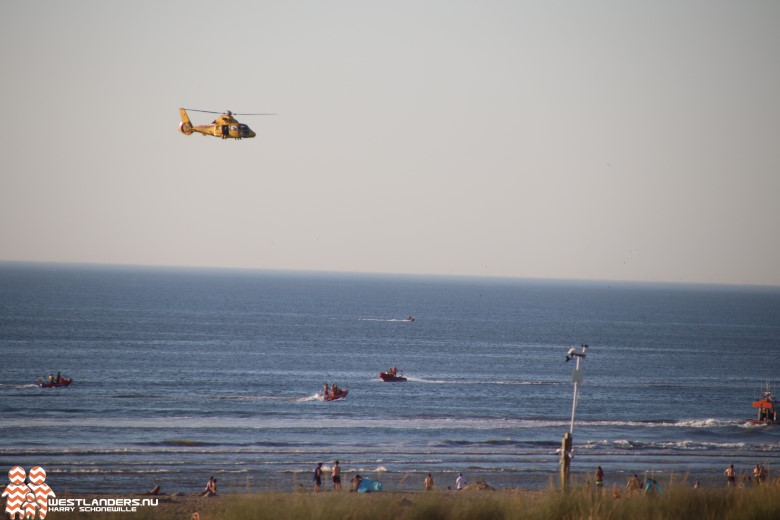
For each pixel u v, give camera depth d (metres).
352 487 155.12
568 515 79.00
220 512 88.62
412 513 79.50
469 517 79.88
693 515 80.81
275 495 82.50
